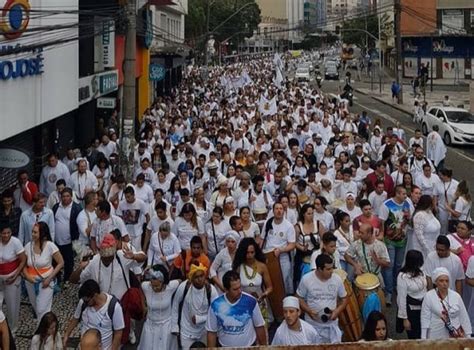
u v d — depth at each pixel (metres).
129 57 15.11
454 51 63.16
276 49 131.62
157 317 7.93
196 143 18.44
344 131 21.22
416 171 14.18
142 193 12.36
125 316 8.12
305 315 7.79
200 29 74.12
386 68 80.44
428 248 10.36
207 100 38.25
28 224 10.58
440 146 19.52
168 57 41.06
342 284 7.71
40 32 13.58
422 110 33.75
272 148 17.66
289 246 9.75
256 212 12.12
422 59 64.94
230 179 13.36
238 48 106.12
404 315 8.25
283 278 9.81
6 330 7.26
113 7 20.59
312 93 40.34
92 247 10.24
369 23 90.38
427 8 63.47
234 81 46.12
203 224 10.73
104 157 15.47
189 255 9.04
